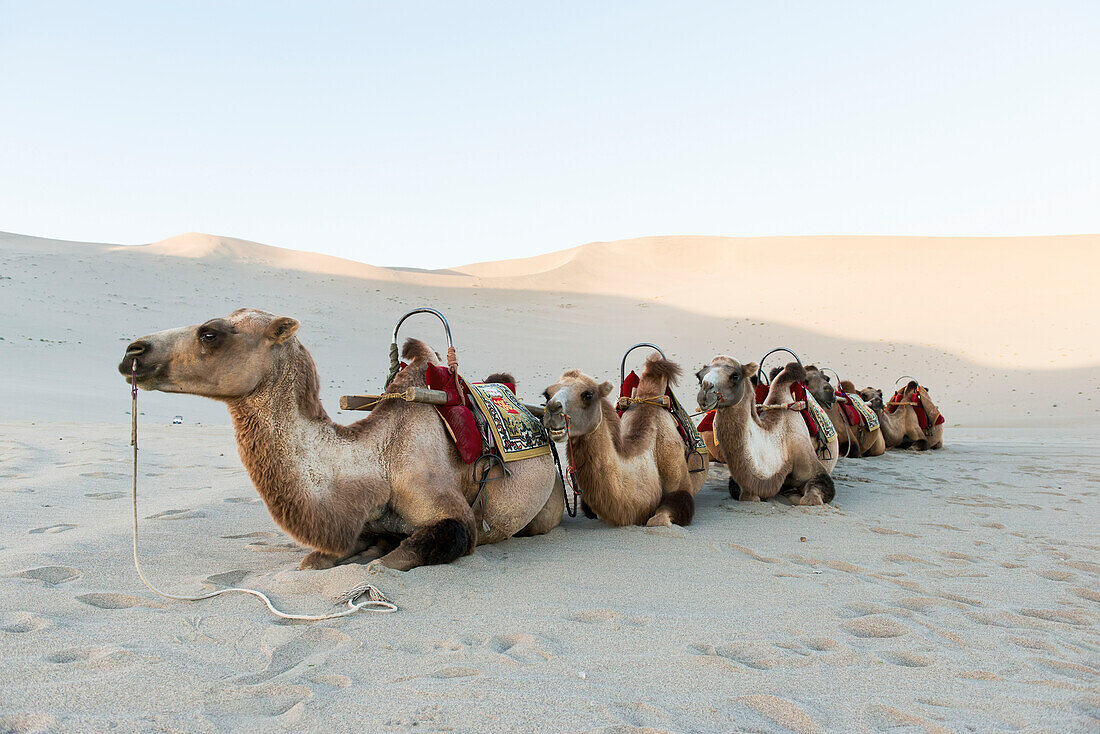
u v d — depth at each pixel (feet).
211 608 13.08
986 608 14.60
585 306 197.26
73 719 8.49
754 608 14.23
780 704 9.68
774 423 27.20
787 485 28.37
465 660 10.93
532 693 9.71
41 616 12.00
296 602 13.39
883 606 14.49
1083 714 9.66
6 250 172.96
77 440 40.01
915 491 30.48
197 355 14.03
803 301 180.34
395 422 16.57
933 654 11.78
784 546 19.84
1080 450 49.47
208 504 23.08
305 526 14.70
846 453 41.16
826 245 278.05
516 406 20.03
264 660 10.74
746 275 238.68
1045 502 27.73
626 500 20.75
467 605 13.64
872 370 123.54
